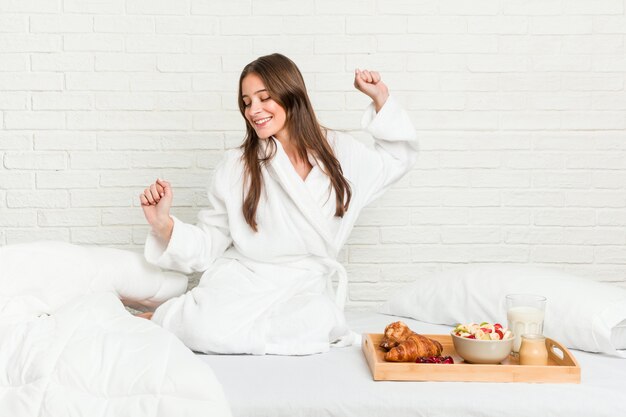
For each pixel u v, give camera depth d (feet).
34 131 8.02
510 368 5.02
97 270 6.39
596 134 8.14
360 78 6.86
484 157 8.14
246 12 7.99
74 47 7.97
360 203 6.93
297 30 8.01
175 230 6.46
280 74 6.53
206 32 8.00
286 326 5.82
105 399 4.43
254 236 6.57
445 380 5.03
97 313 5.21
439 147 8.13
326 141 6.77
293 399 4.71
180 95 8.05
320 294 6.39
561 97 8.10
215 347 5.70
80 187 8.09
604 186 8.13
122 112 8.05
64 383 4.49
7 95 7.97
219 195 6.70
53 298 5.93
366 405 4.71
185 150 8.10
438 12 8.03
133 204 8.13
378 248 8.20
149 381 4.43
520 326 5.47
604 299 5.89
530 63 8.07
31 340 4.83
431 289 7.06
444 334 6.21
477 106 8.10
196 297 6.12
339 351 5.89
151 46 8.00
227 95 8.06
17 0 7.90
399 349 5.21
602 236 8.17
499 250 8.19
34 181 8.06
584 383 5.01
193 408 4.33
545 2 8.02
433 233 8.19
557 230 8.18
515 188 8.14
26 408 4.41
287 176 6.41
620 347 6.00
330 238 6.52
